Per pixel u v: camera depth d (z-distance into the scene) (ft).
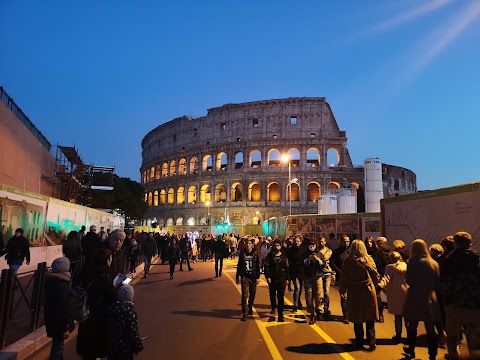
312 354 28.37
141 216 271.49
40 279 34.22
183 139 313.12
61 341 24.07
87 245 53.47
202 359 26.99
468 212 37.70
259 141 271.49
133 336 19.57
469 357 21.94
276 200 272.72
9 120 85.35
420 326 37.65
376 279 30.17
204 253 120.47
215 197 280.10
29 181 103.24
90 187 176.24
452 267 22.85
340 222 81.35
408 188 303.89
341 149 265.95
